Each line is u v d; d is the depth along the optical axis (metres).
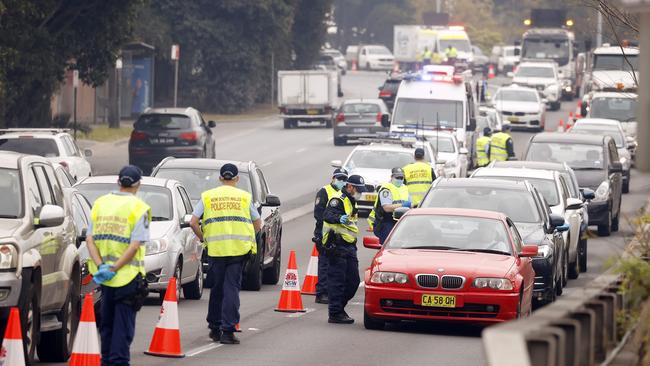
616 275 35.59
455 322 51.19
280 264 75.44
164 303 44.66
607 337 31.14
